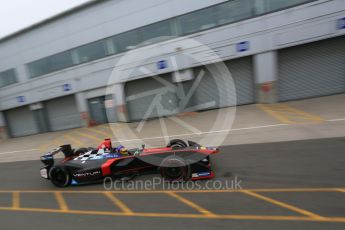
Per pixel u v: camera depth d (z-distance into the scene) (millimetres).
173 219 4750
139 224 4719
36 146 16297
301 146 7941
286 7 14758
